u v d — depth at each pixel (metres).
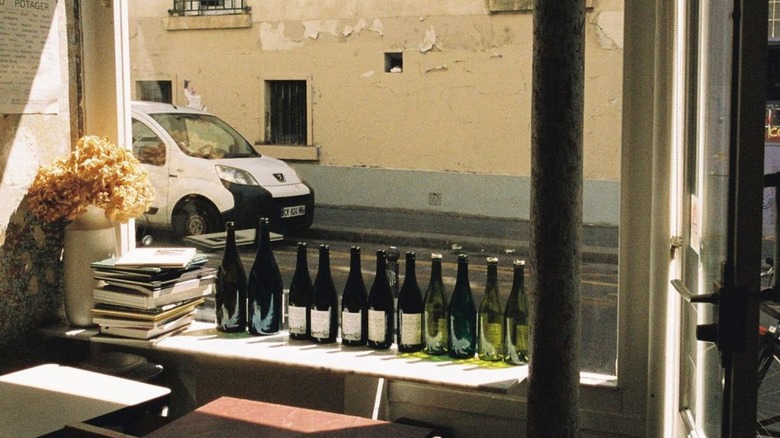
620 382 2.31
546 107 1.62
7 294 2.63
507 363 2.39
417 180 12.38
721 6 1.73
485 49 11.86
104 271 2.61
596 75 9.68
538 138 1.64
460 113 12.09
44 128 2.68
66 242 2.69
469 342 2.44
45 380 2.28
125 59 2.87
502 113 11.80
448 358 2.44
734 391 1.42
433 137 12.33
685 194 2.15
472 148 12.01
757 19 1.35
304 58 13.11
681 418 2.16
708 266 1.88
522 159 11.74
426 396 2.52
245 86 13.59
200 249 6.41
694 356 2.12
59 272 2.80
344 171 12.88
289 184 8.16
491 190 11.87
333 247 9.28
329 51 12.94
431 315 2.48
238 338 2.62
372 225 11.34
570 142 1.62
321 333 2.57
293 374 2.66
